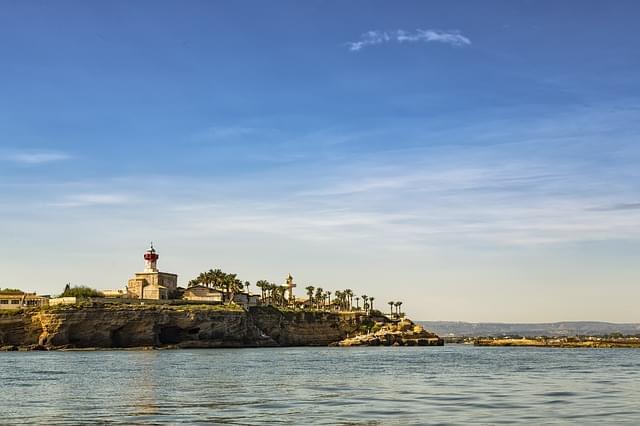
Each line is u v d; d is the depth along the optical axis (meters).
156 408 62.19
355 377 102.56
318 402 65.62
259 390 79.75
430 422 51.12
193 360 160.50
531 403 64.25
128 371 118.12
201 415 56.53
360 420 52.53
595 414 55.56
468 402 65.25
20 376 106.19
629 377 103.50
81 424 52.62
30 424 53.00
